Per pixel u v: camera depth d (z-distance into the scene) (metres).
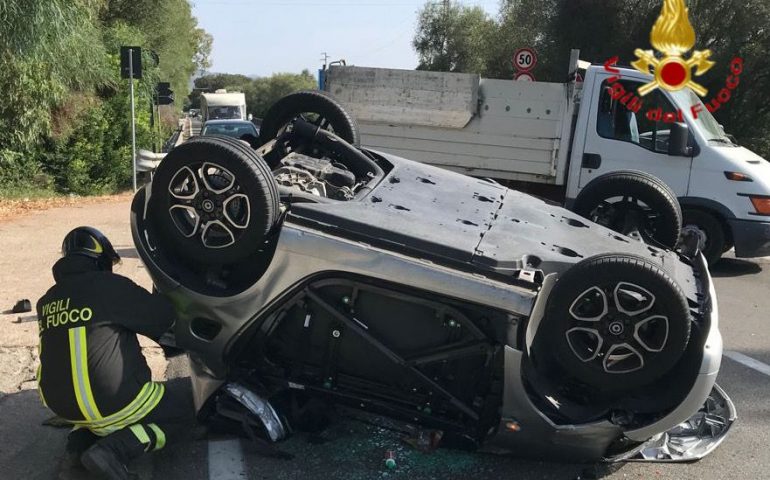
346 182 4.39
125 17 27.20
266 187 3.59
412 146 9.95
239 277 3.89
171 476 3.71
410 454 4.02
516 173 9.52
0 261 7.83
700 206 8.80
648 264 3.40
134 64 13.88
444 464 3.94
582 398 3.77
